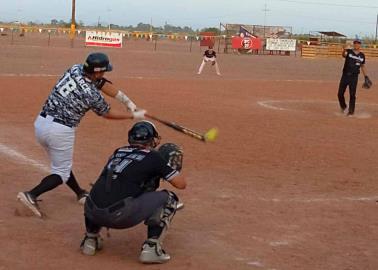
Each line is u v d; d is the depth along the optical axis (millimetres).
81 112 6316
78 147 9992
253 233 6227
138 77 24641
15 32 81438
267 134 12156
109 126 12102
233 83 24516
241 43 56344
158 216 5301
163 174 5332
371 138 12359
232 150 10320
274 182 8312
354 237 6250
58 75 23312
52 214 6551
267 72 33094
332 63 44844
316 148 10898
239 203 7238
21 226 6105
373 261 5613
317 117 15211
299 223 6609
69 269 5113
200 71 29094
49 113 6312
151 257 5273
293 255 5672
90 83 6223
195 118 13852
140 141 5410
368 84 16031
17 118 12664
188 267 5270
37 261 5246
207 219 6602
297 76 30984
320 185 8289
